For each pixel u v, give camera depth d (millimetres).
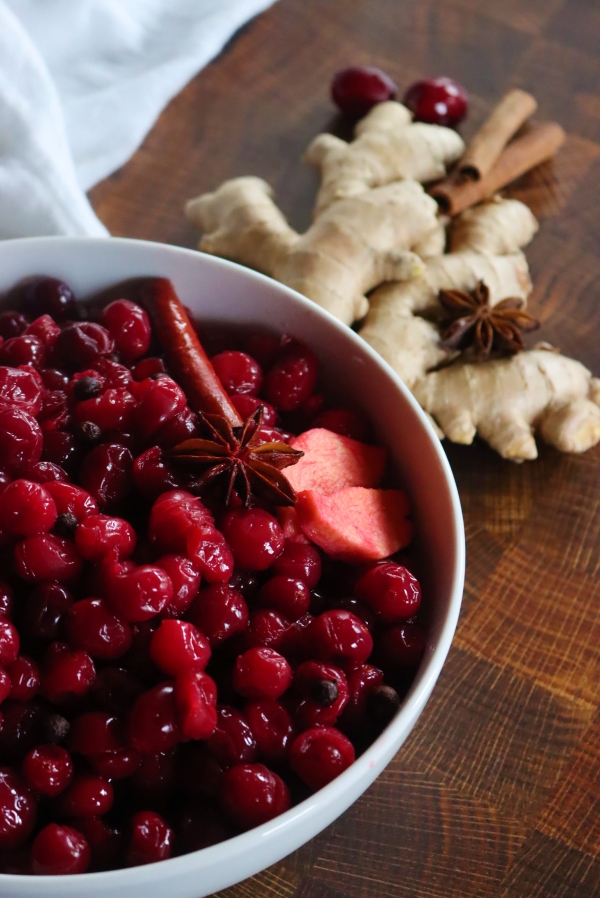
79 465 392
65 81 526
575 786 404
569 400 467
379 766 352
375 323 473
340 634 369
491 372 464
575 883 390
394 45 562
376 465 413
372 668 375
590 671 423
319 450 407
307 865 389
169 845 353
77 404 398
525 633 429
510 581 438
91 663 358
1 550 370
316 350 425
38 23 522
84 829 354
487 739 410
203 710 350
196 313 433
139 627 364
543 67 559
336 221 477
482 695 417
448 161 523
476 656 424
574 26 571
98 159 513
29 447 378
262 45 556
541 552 444
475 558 442
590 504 455
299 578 385
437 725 412
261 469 388
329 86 548
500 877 390
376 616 385
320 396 428
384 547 396
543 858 393
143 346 419
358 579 393
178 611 366
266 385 421
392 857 392
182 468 388
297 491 399
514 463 463
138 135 520
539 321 488
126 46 537
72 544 369
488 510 453
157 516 374
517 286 493
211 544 370
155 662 359
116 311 416
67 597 363
